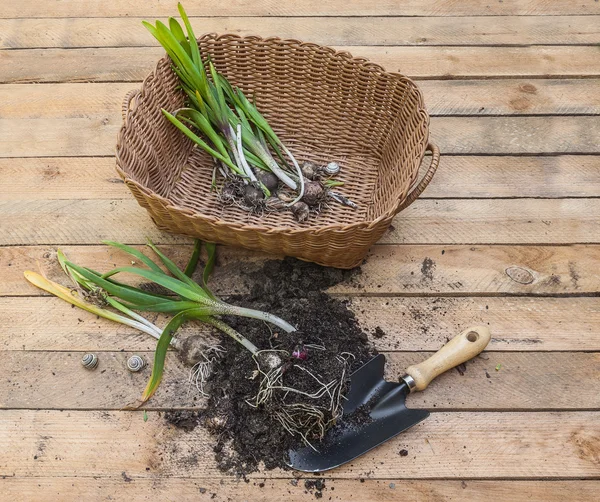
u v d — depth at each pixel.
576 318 0.82
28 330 0.80
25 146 0.97
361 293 0.83
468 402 0.75
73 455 0.72
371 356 0.78
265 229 0.72
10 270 0.85
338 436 0.71
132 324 0.79
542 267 0.86
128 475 0.71
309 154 0.94
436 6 1.16
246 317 0.78
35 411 0.75
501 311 0.82
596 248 0.87
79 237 0.88
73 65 1.07
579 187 0.93
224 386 0.75
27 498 0.70
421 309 0.82
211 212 0.87
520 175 0.94
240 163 0.87
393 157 0.87
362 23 1.14
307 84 0.91
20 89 1.04
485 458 0.72
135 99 0.80
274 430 0.71
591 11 1.16
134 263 0.86
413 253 0.87
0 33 1.12
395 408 0.72
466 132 0.99
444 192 0.93
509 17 1.15
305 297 0.81
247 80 0.92
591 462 0.72
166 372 0.77
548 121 1.00
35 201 0.91
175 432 0.73
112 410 0.75
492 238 0.88
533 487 0.71
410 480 0.71
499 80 1.06
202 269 0.85
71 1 1.16
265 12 1.15
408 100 0.84
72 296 0.81
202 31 1.12
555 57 1.09
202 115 0.86
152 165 0.83
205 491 0.70
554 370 0.78
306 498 0.70
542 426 0.74
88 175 0.94
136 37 1.11
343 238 0.73
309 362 0.72
